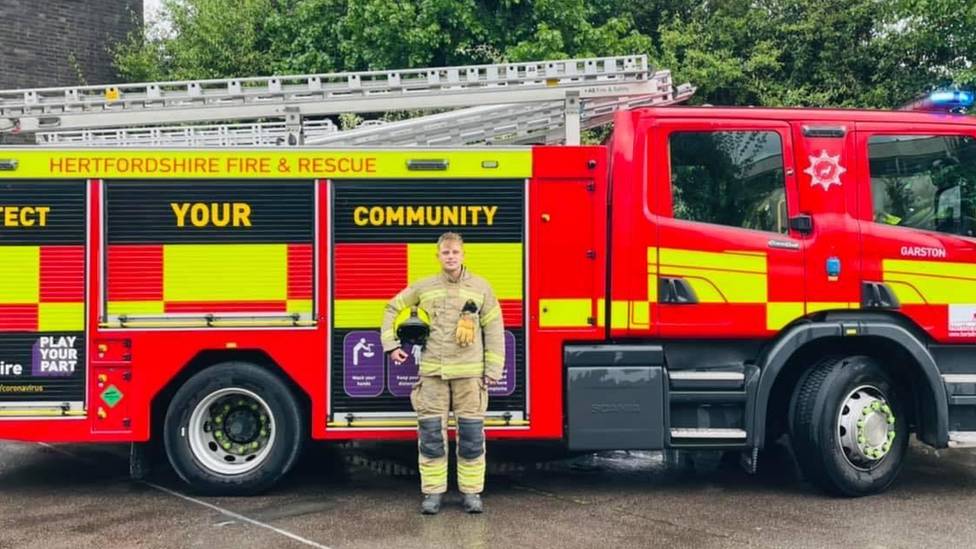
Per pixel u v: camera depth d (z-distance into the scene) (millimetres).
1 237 5199
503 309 5344
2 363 5223
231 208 5277
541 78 6258
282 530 4746
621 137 5406
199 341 5262
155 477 6008
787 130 5438
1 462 6531
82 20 14109
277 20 15039
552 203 5348
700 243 5336
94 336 5234
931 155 5512
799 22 14969
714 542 4531
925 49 13641
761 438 5285
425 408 5027
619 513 5090
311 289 5301
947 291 5430
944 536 4629
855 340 5504
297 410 5379
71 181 5227
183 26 15125
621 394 5273
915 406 5504
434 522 4891
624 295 5332
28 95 6234
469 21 13625
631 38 14547
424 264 5336
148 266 5246
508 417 5336
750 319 5352
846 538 4594
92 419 5250
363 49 13977
